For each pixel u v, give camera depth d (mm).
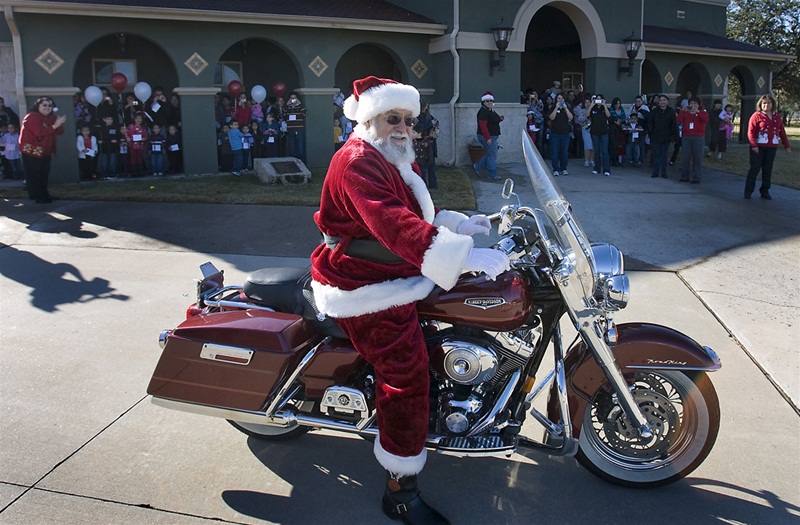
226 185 11680
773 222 9336
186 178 12875
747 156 17547
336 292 2824
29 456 3453
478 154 14148
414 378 2775
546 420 3074
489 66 15305
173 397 3158
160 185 11703
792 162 16312
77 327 5223
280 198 10203
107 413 3926
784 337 5164
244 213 9320
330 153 15117
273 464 3443
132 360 4641
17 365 4535
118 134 13133
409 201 2879
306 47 14422
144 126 13445
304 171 12039
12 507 3027
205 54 13523
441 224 3152
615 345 3045
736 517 2998
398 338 2771
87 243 7789
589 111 14109
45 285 6246
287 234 8219
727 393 4223
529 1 15430
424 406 2805
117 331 5145
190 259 7180
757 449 3555
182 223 8758
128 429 3754
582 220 9305
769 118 10859
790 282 6609
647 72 21703
